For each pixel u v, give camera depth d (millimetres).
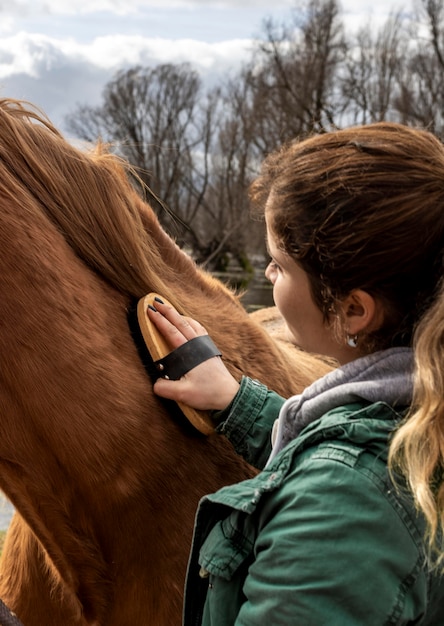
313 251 916
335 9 30047
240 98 32906
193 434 1177
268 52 30156
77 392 1071
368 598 816
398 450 835
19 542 1346
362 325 924
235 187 30500
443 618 914
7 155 1111
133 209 1242
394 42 30094
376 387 887
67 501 1129
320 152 933
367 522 821
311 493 851
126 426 1094
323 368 1739
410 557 828
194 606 1024
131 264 1188
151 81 33875
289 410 968
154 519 1139
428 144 920
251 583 888
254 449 1135
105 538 1151
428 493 806
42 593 1285
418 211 868
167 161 33406
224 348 1301
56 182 1144
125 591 1170
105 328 1123
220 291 1432
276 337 1935
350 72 30469
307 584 828
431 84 27109
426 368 827
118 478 1104
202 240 29188
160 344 1139
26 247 1062
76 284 1107
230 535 952
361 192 876
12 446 1096
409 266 882
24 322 1051
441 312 840
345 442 867
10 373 1060
